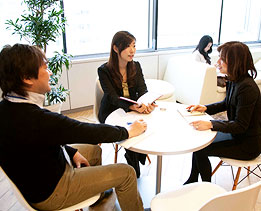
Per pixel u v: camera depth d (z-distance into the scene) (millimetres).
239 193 953
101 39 4082
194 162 1912
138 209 1495
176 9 4629
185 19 4781
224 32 5211
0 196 2066
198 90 3600
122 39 1981
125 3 4141
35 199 1241
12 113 1152
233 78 1700
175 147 1400
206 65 3545
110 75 2133
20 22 3209
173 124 1690
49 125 1175
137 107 1876
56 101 2949
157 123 1704
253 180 2250
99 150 1793
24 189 1228
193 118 1772
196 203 1354
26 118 1150
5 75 1153
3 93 1197
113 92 2086
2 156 1180
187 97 3861
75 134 1237
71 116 3715
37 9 2818
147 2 4379
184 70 3914
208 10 4910
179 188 1462
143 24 4473
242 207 1058
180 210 1315
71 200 1296
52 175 1247
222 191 1421
